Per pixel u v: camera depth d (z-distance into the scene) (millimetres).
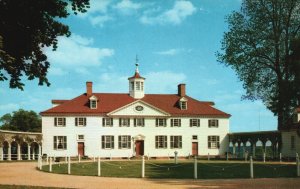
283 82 49719
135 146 76250
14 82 25312
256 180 28781
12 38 24422
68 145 74438
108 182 27391
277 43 58188
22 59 25406
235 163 49594
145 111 76938
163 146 77125
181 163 50656
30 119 104000
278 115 51562
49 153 73875
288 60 48250
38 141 72312
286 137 62188
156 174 34812
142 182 27391
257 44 60188
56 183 26688
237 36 61062
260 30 59438
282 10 57906
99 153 75000
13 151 87000
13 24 23906
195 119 78750
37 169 41188
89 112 75250
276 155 65312
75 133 74812
